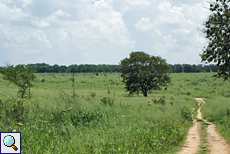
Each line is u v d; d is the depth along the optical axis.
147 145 9.76
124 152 8.20
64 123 12.09
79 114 14.11
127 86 59.72
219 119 24.19
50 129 10.45
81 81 92.00
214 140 13.04
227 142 12.39
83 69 162.88
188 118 23.30
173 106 30.83
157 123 14.21
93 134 9.97
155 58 59.00
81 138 8.96
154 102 35.59
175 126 14.96
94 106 18.45
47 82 81.88
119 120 14.21
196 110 39.03
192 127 19.67
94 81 94.62
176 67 187.88
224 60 14.84
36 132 9.62
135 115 17.34
